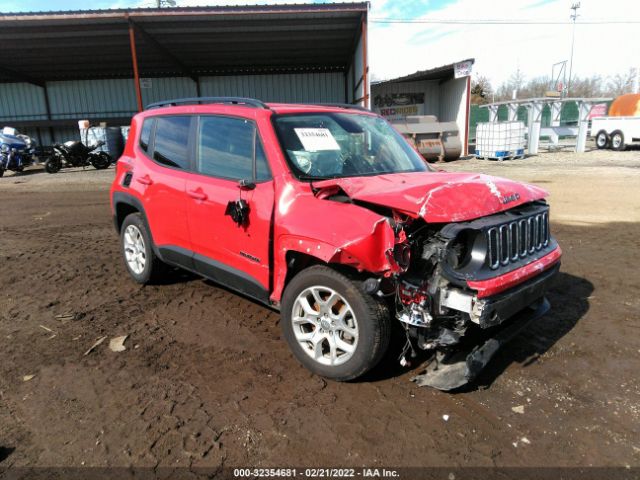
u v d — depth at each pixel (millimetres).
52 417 2918
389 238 2785
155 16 18078
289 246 3244
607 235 7254
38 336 4023
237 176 3803
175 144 4508
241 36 20891
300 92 27672
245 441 2707
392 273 2803
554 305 4594
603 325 4137
